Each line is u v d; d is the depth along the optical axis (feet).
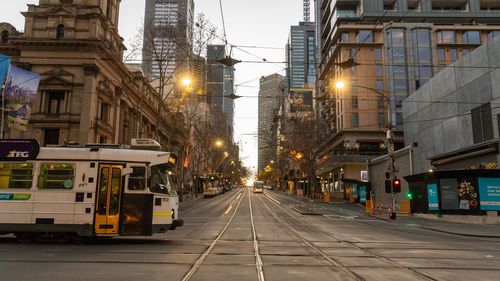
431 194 104.58
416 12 245.04
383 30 235.20
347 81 230.27
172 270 30.14
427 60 229.66
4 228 45.98
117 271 29.55
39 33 131.23
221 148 306.35
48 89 129.49
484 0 251.60
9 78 93.35
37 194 46.47
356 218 106.22
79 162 47.03
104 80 136.77
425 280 27.66
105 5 141.38
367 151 223.30
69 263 32.89
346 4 258.78
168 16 125.49
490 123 98.68
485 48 101.71
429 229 78.23
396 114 225.56
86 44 128.47
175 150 269.85
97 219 45.93
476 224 87.56
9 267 30.94
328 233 63.77
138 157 47.80
